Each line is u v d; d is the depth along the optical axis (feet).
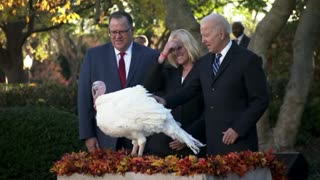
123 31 43.21
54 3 108.58
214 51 38.88
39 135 55.98
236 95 38.29
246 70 38.09
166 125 35.68
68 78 258.78
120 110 35.01
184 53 40.55
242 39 78.48
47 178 55.52
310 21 68.80
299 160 41.81
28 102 88.58
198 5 131.03
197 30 63.72
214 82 38.73
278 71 104.53
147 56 44.27
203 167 32.89
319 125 90.48
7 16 112.27
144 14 126.82
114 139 42.80
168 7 65.16
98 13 93.50
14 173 55.11
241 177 34.63
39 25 143.13
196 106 40.63
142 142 35.86
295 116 71.67
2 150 55.16
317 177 67.26
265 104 37.86
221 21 38.47
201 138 40.70
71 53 256.93
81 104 43.96
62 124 56.85
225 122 38.27
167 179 33.78
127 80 43.68
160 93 41.57
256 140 38.83
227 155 35.29
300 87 71.10
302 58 70.44
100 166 35.73
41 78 252.01
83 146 56.49
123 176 35.24
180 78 41.01
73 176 36.86
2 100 88.43
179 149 40.22
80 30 188.96
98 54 44.55
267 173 36.47
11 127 55.88
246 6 117.08
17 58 141.90
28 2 113.39
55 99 88.84
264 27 63.10
